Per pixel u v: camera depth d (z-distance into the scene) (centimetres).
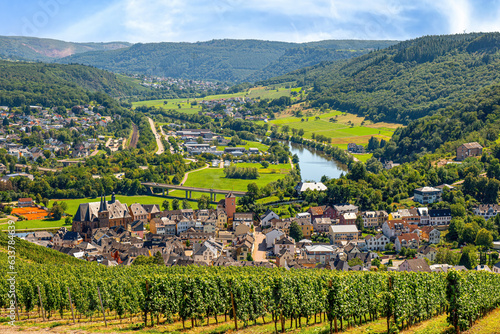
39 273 16650
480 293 12319
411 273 13225
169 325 12756
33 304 14350
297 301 12325
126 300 13700
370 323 12812
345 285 12344
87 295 14062
